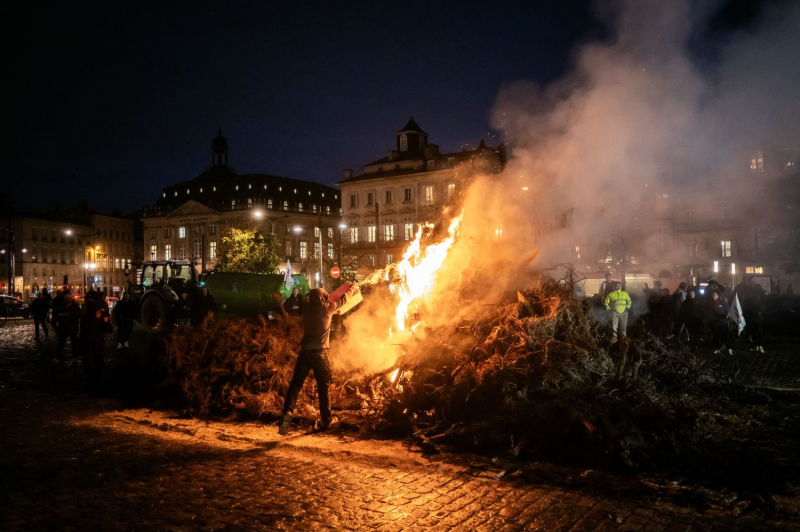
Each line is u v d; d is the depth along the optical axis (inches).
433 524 166.7
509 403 244.8
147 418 303.4
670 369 340.5
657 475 202.4
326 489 194.5
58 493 191.9
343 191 2449.6
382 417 272.5
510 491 191.6
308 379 314.8
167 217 3703.3
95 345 418.3
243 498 187.0
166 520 170.4
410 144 2402.8
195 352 345.4
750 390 337.7
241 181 3769.7
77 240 3868.1
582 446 220.5
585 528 163.2
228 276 806.5
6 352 649.6
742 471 203.2
